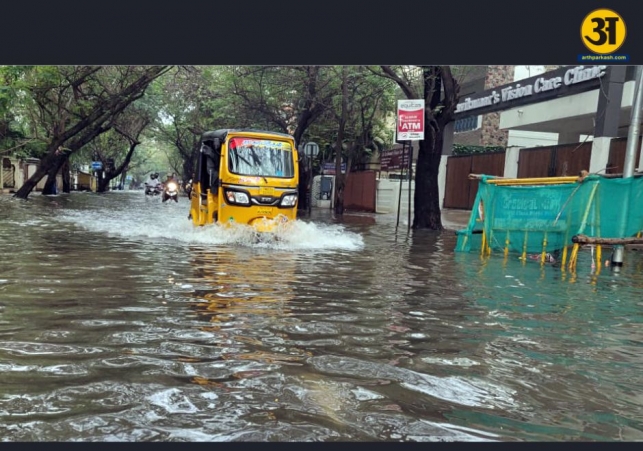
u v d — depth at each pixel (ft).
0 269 20.62
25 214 51.70
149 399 8.54
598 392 9.57
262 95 81.15
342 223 56.49
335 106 81.56
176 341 11.71
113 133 152.76
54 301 15.30
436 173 49.47
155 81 108.06
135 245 29.55
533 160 55.93
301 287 18.80
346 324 13.80
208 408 8.29
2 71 59.62
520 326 14.26
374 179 86.84
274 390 9.09
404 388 9.43
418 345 12.15
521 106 61.31
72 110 82.43
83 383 9.11
